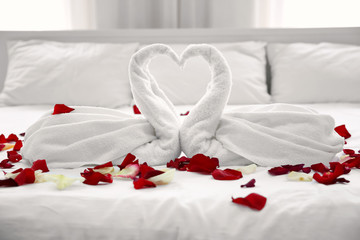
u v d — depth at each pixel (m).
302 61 2.21
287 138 1.02
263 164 0.99
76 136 1.03
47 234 0.74
